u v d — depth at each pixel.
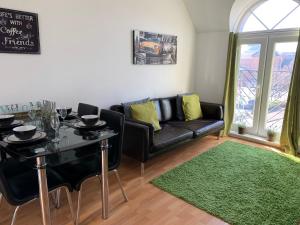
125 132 2.94
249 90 4.28
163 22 3.98
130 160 3.34
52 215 2.13
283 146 3.72
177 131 3.38
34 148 1.60
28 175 1.87
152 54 3.87
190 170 3.00
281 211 2.20
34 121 2.18
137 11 3.54
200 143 4.04
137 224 2.03
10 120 2.09
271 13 3.87
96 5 3.04
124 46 3.46
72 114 2.58
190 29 4.55
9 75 2.46
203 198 2.40
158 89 4.15
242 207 2.25
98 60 3.19
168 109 4.01
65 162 2.14
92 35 3.06
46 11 2.62
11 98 2.50
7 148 1.61
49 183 1.78
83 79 3.07
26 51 2.52
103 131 1.98
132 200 2.37
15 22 2.41
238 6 3.95
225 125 4.37
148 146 2.80
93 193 2.49
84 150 2.31
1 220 2.08
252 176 2.86
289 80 3.79
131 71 3.64
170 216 2.14
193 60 4.79
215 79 4.61
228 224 2.03
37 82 2.66
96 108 2.43
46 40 2.66
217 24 4.28
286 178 2.81
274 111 4.03
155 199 2.39
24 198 1.62
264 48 3.96
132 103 3.43
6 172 1.89
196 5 4.20
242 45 4.24
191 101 4.11
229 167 3.10
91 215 2.13
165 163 3.24
